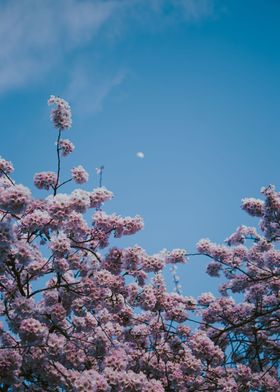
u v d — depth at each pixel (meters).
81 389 1.90
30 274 2.34
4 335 2.07
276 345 3.13
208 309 3.21
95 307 2.38
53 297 2.42
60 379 2.02
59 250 2.16
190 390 2.59
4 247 1.93
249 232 3.42
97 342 2.27
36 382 2.11
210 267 3.38
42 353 2.02
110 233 2.49
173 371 2.55
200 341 2.61
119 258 2.45
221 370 2.64
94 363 2.27
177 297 3.03
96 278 2.35
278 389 2.65
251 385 2.63
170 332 2.68
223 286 3.41
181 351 2.63
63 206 2.10
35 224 2.11
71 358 2.16
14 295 2.21
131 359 2.53
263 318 3.11
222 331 2.72
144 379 2.14
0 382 1.91
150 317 2.85
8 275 2.48
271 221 3.19
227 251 3.27
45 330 2.01
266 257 3.21
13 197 1.92
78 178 2.42
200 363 2.55
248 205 3.22
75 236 2.46
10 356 1.92
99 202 2.43
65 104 2.39
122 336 2.69
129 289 2.51
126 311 2.58
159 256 2.52
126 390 2.09
